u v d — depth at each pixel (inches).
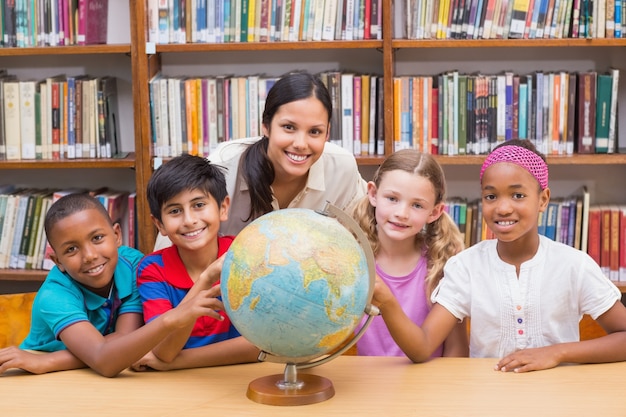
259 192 85.4
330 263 52.4
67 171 135.3
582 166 128.8
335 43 116.7
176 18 119.5
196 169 70.4
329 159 91.7
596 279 71.0
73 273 70.2
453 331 77.0
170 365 65.1
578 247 121.2
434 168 78.9
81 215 69.2
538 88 118.1
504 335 72.7
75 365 66.2
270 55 130.6
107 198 124.4
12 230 125.9
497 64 127.6
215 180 71.7
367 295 55.0
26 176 135.6
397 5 125.9
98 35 123.3
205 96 121.4
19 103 124.1
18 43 121.9
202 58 131.2
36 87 124.8
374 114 120.0
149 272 71.5
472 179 130.0
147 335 61.2
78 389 61.3
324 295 52.0
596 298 70.8
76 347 65.5
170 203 69.7
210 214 70.4
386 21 115.3
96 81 123.3
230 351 66.0
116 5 129.3
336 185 93.3
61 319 67.1
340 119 120.6
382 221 79.3
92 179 135.2
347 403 57.5
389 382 61.9
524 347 72.4
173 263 71.9
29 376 64.4
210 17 119.0
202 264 72.2
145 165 121.1
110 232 71.2
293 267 51.9
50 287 70.0
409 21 118.0
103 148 124.7
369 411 56.1
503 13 116.0
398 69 128.6
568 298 71.7
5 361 64.7
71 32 121.4
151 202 71.4
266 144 85.7
